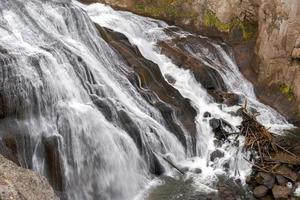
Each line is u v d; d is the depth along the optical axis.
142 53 17.20
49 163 10.97
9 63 11.56
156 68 15.91
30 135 11.09
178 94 15.52
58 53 13.07
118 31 17.59
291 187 12.17
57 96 12.16
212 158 13.51
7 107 11.08
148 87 15.12
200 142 14.07
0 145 10.47
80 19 15.22
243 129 14.44
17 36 12.98
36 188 8.63
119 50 15.85
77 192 11.20
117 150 12.30
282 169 12.77
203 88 16.91
